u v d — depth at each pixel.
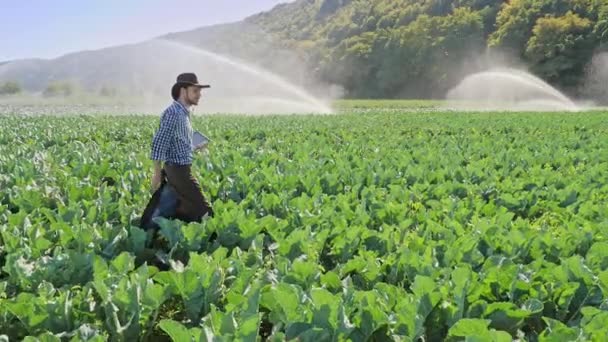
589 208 6.82
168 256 5.05
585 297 4.11
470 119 24.17
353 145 12.95
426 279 3.76
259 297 3.64
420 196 7.93
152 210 6.23
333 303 3.43
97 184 8.82
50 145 14.81
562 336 3.39
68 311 3.77
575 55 75.62
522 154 11.60
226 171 9.12
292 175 8.27
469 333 3.40
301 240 5.08
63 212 6.07
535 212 7.68
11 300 3.78
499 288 4.19
